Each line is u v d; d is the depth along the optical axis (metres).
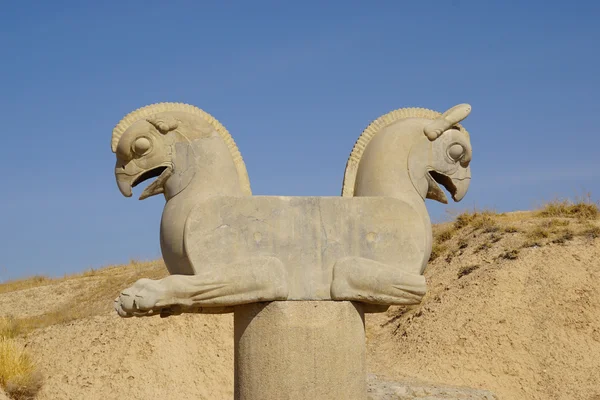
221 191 6.49
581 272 15.25
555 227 17.22
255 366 6.35
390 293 6.42
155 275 19.30
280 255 6.39
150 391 13.01
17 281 22.95
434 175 7.02
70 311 17.77
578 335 13.99
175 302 6.17
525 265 15.80
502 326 14.36
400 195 6.68
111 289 19.03
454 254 17.77
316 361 6.32
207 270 6.26
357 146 6.97
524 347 13.92
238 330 6.50
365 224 6.52
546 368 13.48
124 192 6.57
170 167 6.54
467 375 13.53
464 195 6.99
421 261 6.55
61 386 13.01
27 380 12.81
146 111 6.64
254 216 6.39
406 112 7.03
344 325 6.41
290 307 6.34
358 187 6.84
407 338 15.04
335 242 6.46
